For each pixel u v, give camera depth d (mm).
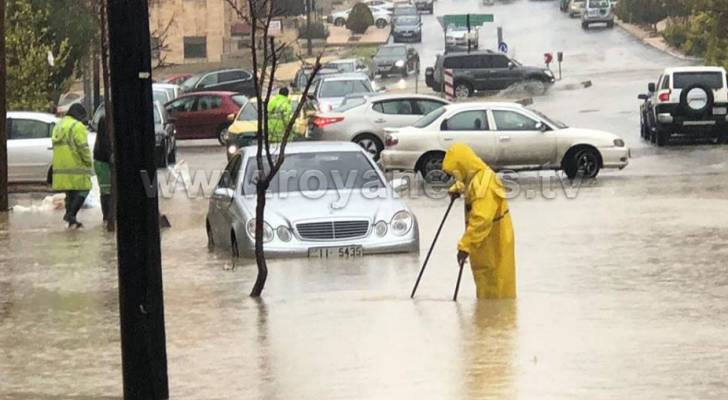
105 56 36000
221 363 17375
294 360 17406
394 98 55312
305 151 30453
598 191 42906
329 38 152375
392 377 16109
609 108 80562
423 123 48031
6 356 18562
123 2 14719
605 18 144875
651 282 24016
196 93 72375
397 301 22234
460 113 47688
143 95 14820
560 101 87562
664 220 34281
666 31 128250
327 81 72938
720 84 57875
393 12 157625
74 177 36812
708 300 21703
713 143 59688
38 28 68438
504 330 19062
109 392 16094
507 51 123875
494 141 47250
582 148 47312
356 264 27266
